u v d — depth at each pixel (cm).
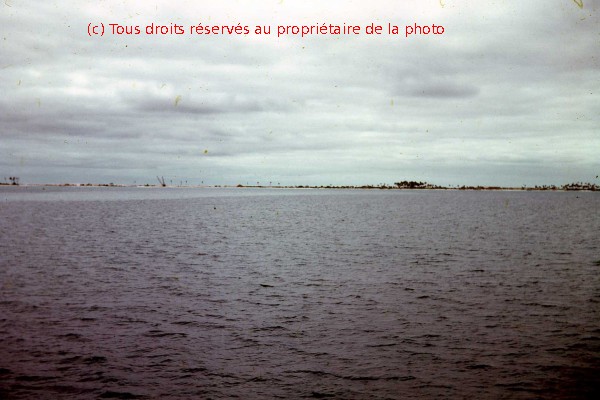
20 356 1084
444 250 2972
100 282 1912
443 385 943
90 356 1089
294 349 1143
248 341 1200
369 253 2841
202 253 2811
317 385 948
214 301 1611
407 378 977
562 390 916
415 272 2181
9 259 2502
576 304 1563
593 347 1145
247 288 1823
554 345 1161
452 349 1139
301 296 1689
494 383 950
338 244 3297
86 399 884
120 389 926
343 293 1739
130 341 1194
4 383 943
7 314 1420
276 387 939
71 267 2264
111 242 3328
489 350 1131
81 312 1453
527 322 1357
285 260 2555
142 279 1986
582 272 2173
